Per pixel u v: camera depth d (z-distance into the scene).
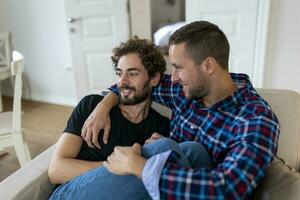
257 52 2.79
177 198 0.78
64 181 1.13
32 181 1.12
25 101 3.71
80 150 1.21
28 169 1.19
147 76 1.27
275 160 1.01
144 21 3.32
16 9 3.44
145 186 0.83
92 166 1.12
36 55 3.55
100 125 1.19
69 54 3.37
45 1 3.26
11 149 2.53
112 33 3.10
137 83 1.24
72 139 1.20
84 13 3.05
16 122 1.99
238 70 2.90
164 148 0.90
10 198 1.04
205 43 0.97
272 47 2.76
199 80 1.03
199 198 0.77
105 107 1.25
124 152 0.92
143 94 1.27
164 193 0.79
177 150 0.90
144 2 3.24
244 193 0.79
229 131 1.01
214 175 0.78
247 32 2.76
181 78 1.04
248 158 0.81
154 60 1.27
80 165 1.12
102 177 0.95
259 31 2.72
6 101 3.69
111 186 0.92
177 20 4.28
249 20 2.72
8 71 3.11
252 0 2.65
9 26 3.56
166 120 1.35
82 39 3.14
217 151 1.04
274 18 2.66
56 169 1.13
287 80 2.81
